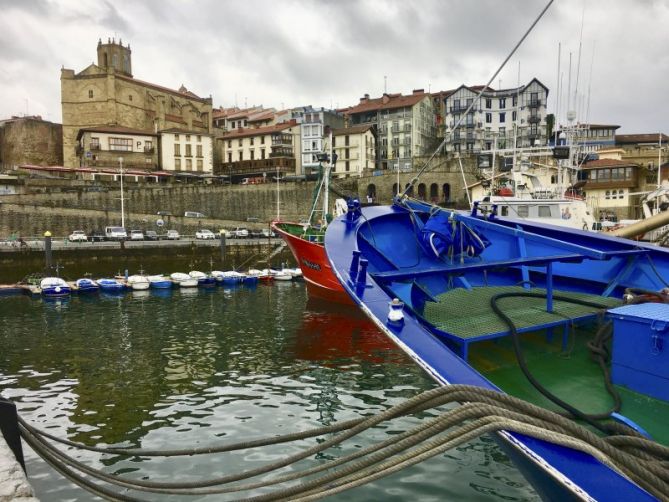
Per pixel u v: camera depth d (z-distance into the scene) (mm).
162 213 46844
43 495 7047
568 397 4055
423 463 7418
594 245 7238
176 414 10336
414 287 5676
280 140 63656
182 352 15859
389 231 8531
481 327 4602
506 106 64938
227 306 24875
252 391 11805
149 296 28641
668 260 6367
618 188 44625
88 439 9141
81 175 56438
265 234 45000
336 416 10062
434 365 3553
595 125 66438
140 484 4273
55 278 30531
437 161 51344
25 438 4375
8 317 22469
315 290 23094
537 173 26844
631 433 3170
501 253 7855
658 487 2441
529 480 3434
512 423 2637
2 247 33562
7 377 13289
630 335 3670
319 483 3330
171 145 61344
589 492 2508
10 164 62094
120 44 67062
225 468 7777
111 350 16266
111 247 35781
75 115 62344
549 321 4820
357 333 18250
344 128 66750
